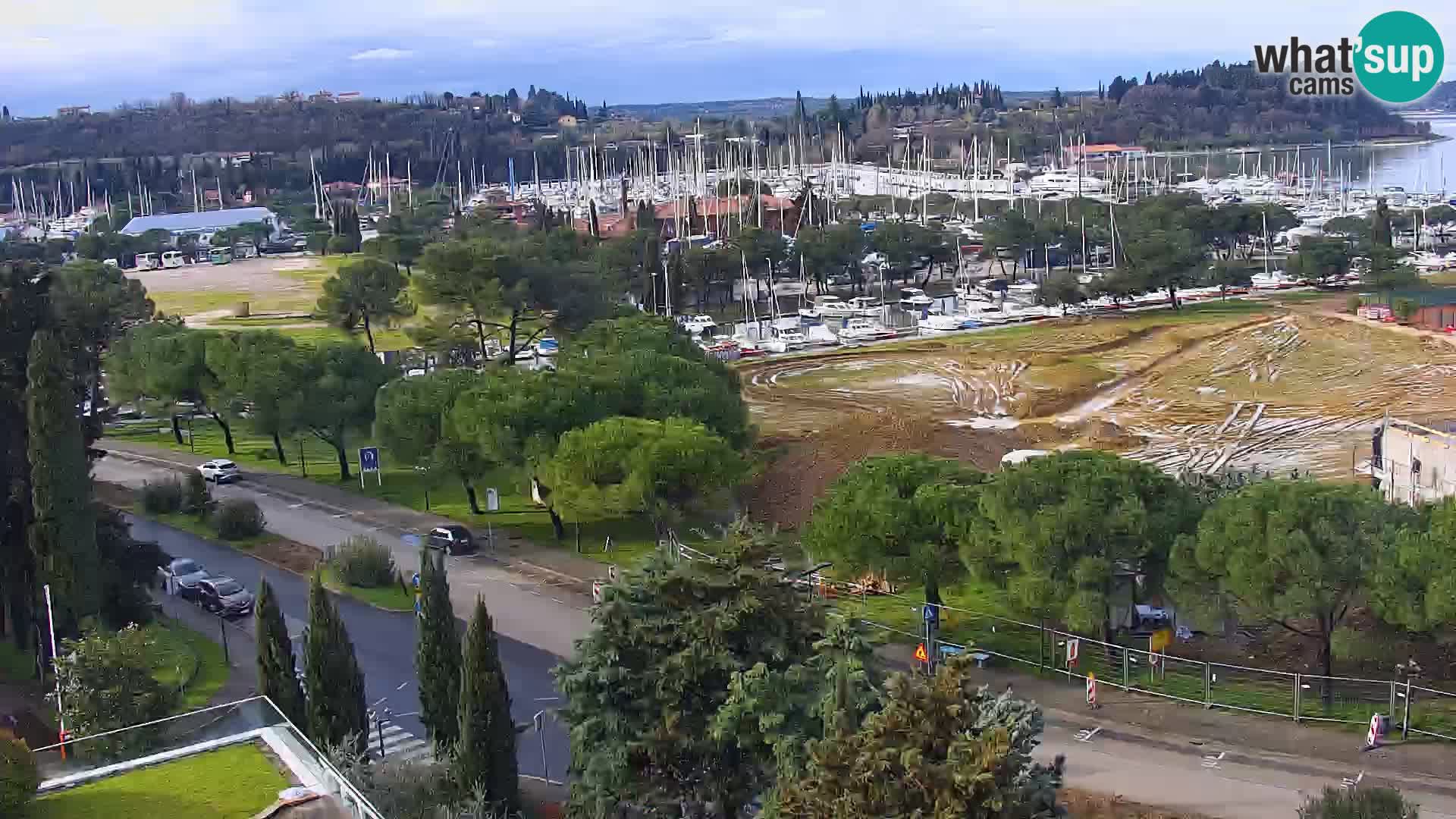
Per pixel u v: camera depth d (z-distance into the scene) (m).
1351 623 73.31
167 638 79.56
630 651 51.53
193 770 35.44
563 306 162.38
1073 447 126.38
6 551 76.25
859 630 49.88
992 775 33.88
